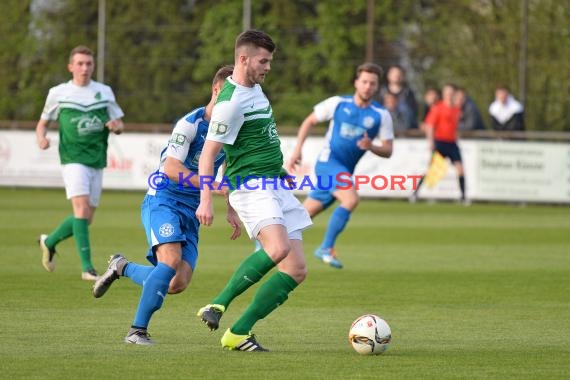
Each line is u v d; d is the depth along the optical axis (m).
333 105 35.25
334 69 74.50
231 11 74.50
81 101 31.56
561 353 20.62
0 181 67.31
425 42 72.75
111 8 74.06
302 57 74.62
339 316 25.38
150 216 21.50
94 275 30.92
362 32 74.44
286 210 21.05
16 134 67.12
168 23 74.50
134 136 66.06
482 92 70.88
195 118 21.53
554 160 62.38
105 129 32.12
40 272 32.38
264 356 19.94
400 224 50.47
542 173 62.50
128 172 66.25
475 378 18.17
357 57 74.62
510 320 24.92
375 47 73.50
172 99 74.25
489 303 27.61
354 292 29.42
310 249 40.94
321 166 35.44
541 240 44.00
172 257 21.08
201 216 19.83
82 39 75.38
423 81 72.69
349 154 35.34
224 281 31.14
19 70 75.56
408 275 33.12
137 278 21.98
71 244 40.31
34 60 75.44
